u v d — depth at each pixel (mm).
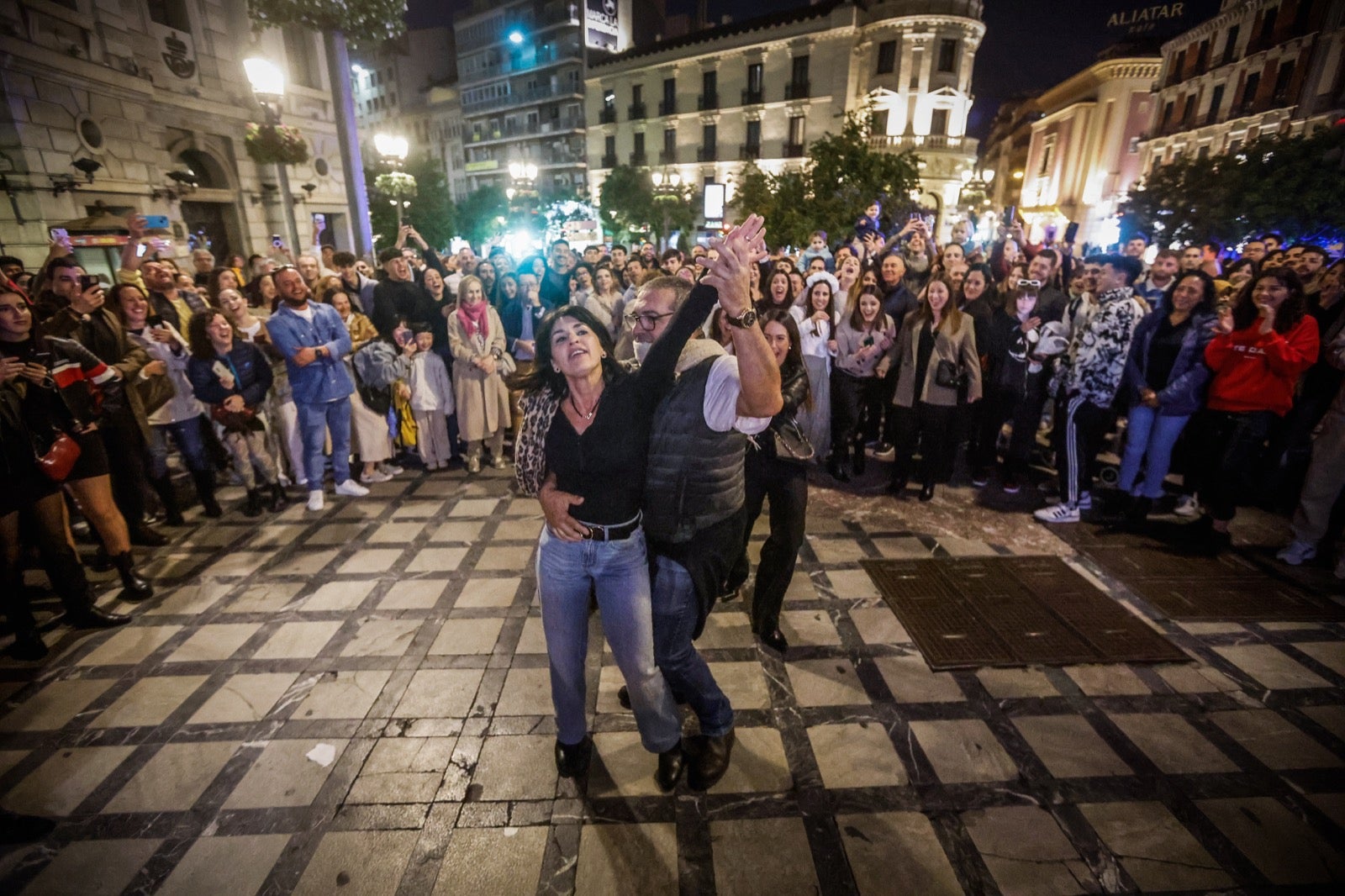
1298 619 3260
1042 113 47125
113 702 2701
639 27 47531
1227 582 3615
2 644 3096
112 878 1941
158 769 2352
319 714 2627
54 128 7312
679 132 36938
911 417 4590
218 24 10062
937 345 4336
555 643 2037
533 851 2023
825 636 3145
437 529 4363
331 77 12414
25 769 2352
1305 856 1994
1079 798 2213
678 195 34562
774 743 2467
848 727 2549
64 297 3865
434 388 5316
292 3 8422
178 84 9367
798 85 32188
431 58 59156
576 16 43656
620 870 1961
